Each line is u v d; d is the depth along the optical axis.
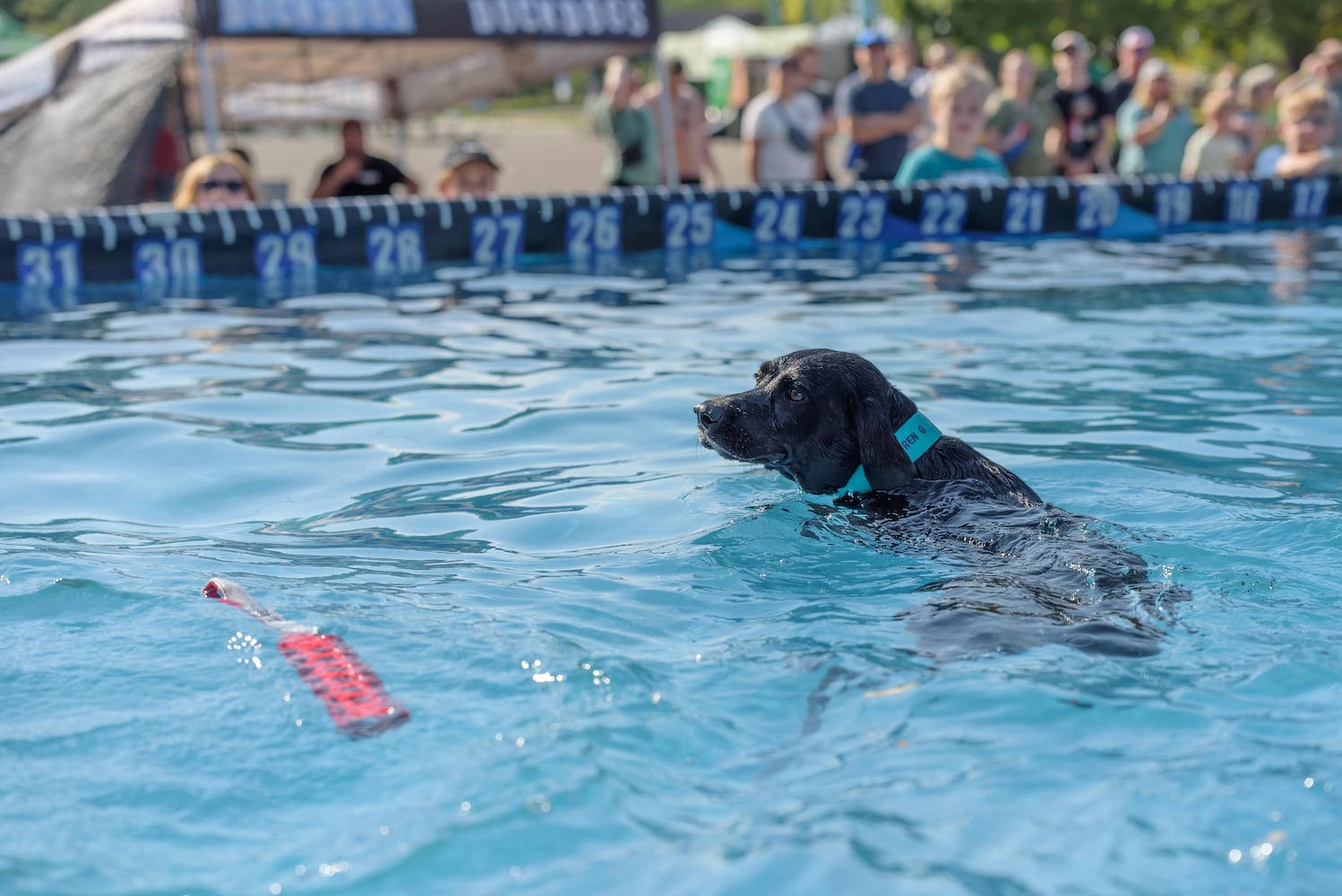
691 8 56.16
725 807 2.28
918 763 2.41
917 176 11.48
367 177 11.63
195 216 8.98
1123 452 4.75
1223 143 12.85
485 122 41.06
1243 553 3.61
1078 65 13.48
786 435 4.21
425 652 2.90
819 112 12.72
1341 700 2.65
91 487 4.40
